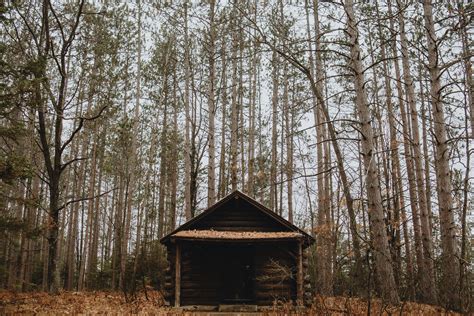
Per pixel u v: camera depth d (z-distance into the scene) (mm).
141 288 23312
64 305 15016
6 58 20203
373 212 12703
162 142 35281
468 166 18359
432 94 14328
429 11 14805
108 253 45438
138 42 28469
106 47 24078
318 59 23266
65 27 23609
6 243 24688
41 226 16828
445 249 13133
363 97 13492
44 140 19484
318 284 11641
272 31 21781
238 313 14414
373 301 11406
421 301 14609
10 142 26250
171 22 26531
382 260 12125
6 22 15852
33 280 33875
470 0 14898
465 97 19656
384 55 24672
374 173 12969
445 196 13641
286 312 12664
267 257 16344
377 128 27172
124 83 29797
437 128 14117
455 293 11516
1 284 24578
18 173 13992
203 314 13977
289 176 28609
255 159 29547
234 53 28094
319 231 12234
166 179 41031
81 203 44875
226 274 17500
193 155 28438
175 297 16031
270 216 16969
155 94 33156
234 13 24875
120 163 34781
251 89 33438
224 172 34969
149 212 43344
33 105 15508
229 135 35594
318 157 23875
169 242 16844
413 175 22328
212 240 15516
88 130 31578
